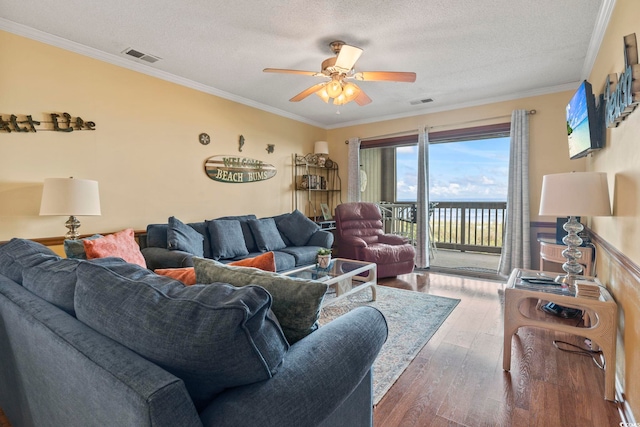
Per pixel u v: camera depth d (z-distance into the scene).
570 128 3.00
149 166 3.28
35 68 2.53
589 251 2.75
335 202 5.72
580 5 2.20
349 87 2.77
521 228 3.97
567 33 2.57
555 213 1.96
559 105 3.79
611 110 1.92
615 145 2.03
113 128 3.00
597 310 1.72
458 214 5.93
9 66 2.41
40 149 2.57
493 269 4.64
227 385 0.79
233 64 3.15
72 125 2.74
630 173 1.69
